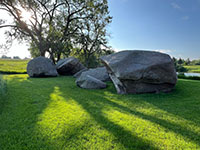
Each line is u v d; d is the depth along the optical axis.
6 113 3.53
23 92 5.85
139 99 5.02
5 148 2.18
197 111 3.78
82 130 2.72
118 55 6.37
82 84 7.20
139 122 3.07
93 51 23.28
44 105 4.20
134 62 5.71
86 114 3.50
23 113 3.54
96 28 21.98
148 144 2.31
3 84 5.48
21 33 18.78
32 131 2.67
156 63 5.48
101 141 2.38
